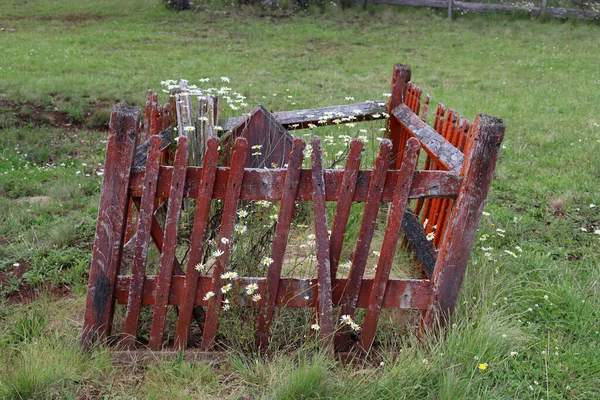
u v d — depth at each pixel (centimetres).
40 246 464
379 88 1102
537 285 397
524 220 523
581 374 313
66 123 848
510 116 909
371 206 308
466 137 364
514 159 703
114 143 295
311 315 342
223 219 306
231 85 1078
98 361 311
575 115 914
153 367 309
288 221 306
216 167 298
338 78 1173
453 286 323
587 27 1738
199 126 439
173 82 480
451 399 289
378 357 330
